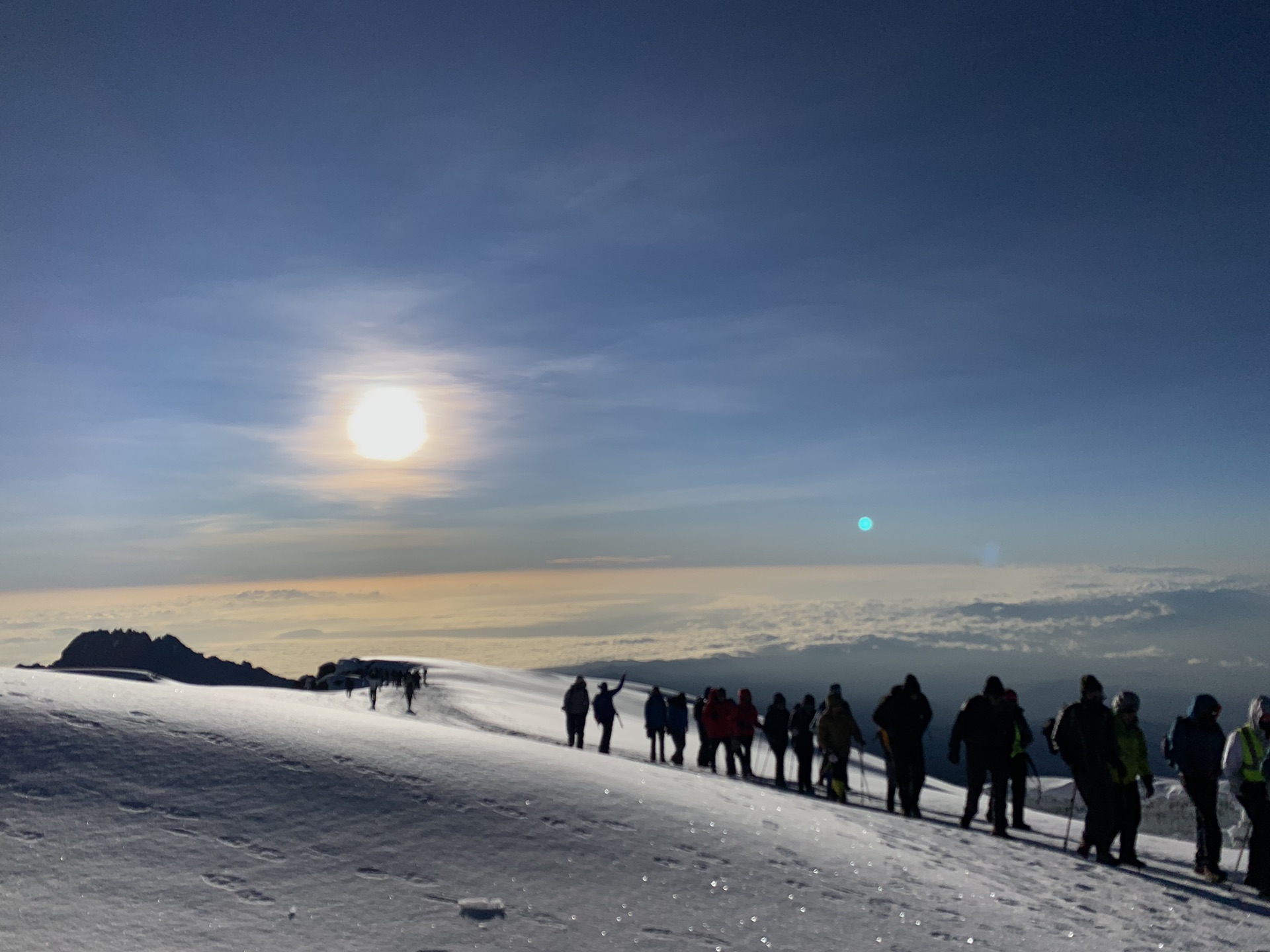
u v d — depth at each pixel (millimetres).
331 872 5082
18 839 4871
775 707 15781
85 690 7797
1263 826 8609
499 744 9219
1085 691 9977
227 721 7500
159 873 4746
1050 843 10836
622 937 4891
